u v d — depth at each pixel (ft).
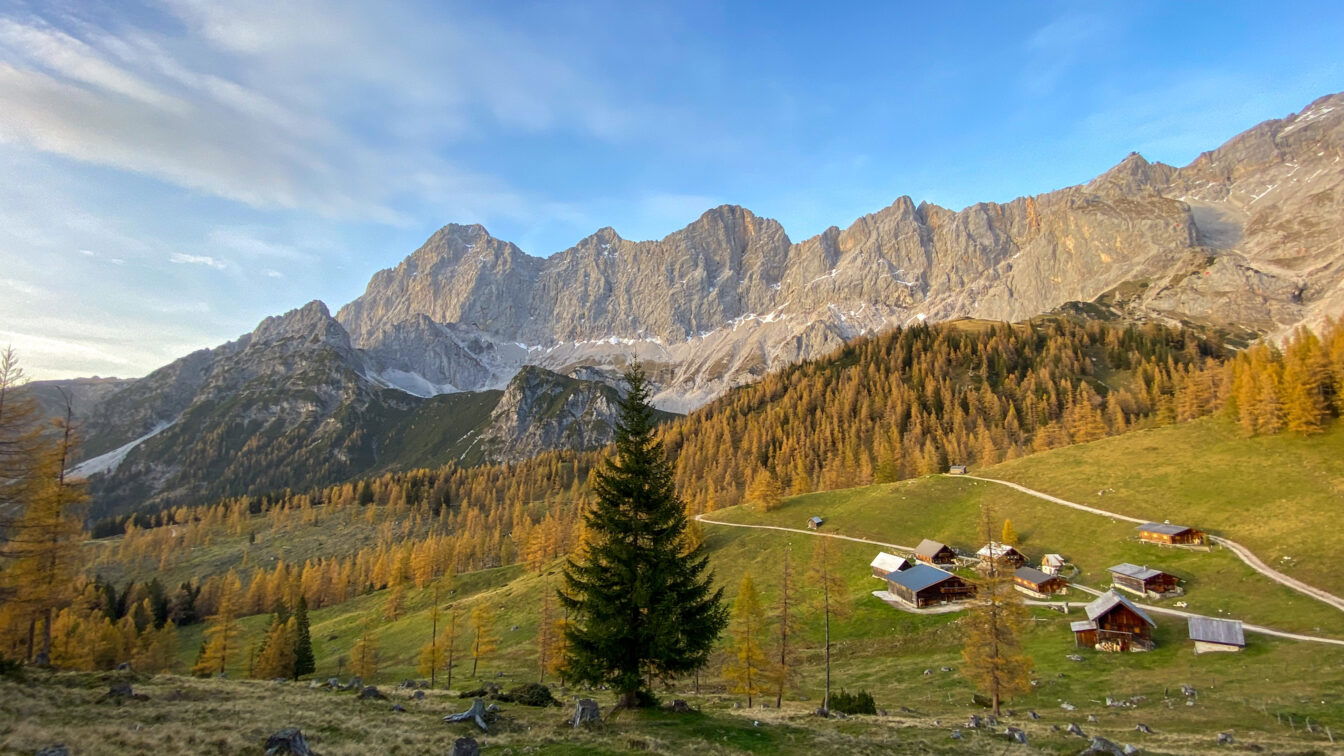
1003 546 313.53
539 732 95.66
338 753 77.56
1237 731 142.31
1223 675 184.44
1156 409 608.60
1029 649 232.53
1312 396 346.33
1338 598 219.20
